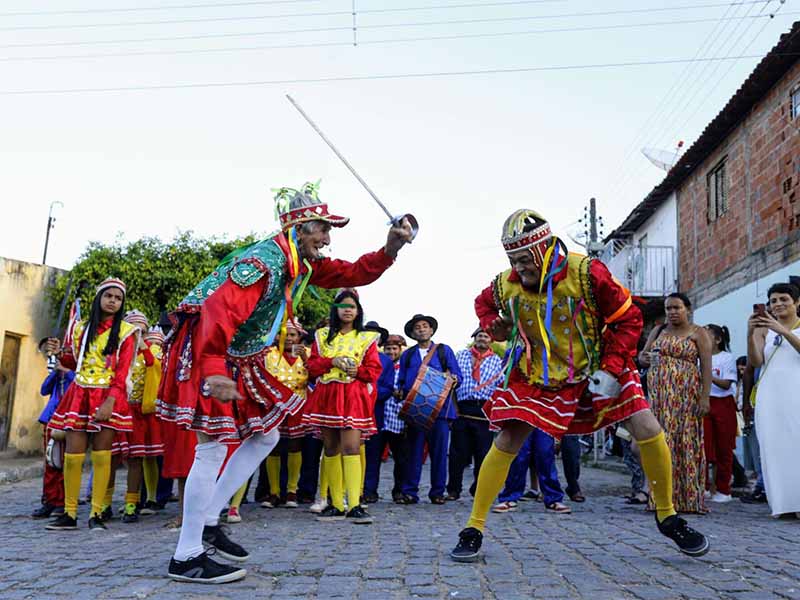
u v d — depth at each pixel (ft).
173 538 17.69
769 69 42.63
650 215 69.15
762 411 21.50
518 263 13.28
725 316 51.62
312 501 27.02
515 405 13.61
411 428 26.63
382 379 26.91
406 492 26.53
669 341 22.52
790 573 12.73
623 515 22.31
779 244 43.86
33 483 34.53
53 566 13.87
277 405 13.50
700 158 55.57
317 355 21.99
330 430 22.24
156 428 21.97
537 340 13.61
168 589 11.75
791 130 42.50
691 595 11.10
